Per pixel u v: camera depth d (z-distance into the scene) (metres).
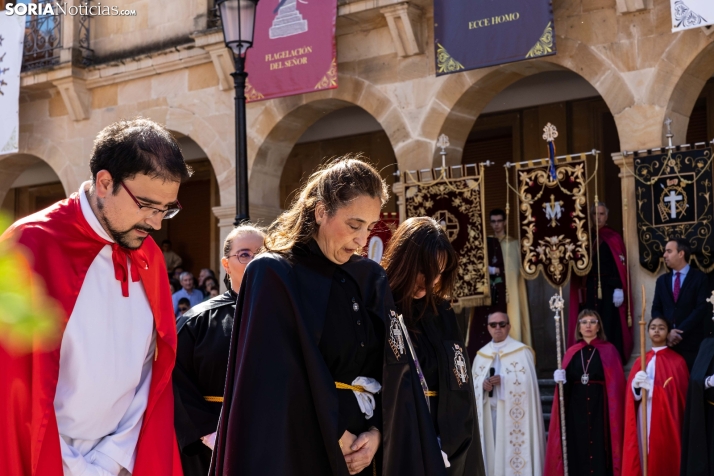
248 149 12.24
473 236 9.77
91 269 3.03
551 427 8.82
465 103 10.84
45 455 2.78
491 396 9.03
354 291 3.32
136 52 13.48
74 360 2.95
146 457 3.11
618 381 8.60
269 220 12.33
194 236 17.33
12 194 18.81
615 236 9.51
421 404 3.33
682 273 8.68
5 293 2.79
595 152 9.13
